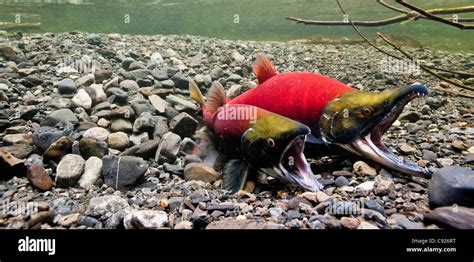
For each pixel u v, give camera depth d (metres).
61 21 3.88
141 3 4.43
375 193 0.50
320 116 0.62
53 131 0.69
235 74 1.23
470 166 0.61
